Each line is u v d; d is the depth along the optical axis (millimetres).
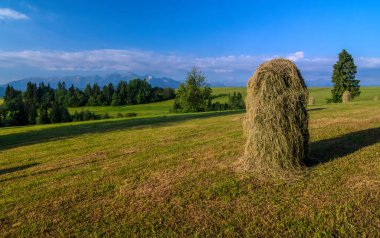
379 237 4438
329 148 9320
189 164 8789
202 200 6113
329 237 4512
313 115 18625
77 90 110312
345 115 17391
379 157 7992
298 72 7598
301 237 4578
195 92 58469
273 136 7125
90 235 5090
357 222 4855
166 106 91688
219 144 11430
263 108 7215
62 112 69562
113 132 18562
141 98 100000
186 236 4852
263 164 7273
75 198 6773
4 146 16391
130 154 10914
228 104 65625
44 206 6465
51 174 9000
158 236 4902
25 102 72000
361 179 6555
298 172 7043
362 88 94062
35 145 15602
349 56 50688
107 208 6094
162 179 7578
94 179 8055
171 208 5867
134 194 6734
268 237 4652
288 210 5414
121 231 5148
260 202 5816
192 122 21125
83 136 17719
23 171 9703
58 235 5195
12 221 5848
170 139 13586
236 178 7180
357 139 10234
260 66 7676
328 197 5793
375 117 15492
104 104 100812
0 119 67500
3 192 7594
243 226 5008
